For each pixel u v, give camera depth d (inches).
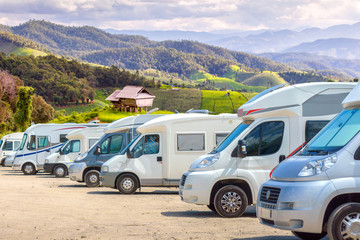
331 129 321.1
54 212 530.6
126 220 463.8
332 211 288.8
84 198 693.3
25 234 383.2
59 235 376.8
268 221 311.4
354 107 318.7
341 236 282.2
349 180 286.5
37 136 1348.4
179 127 719.1
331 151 300.4
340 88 478.0
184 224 431.2
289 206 293.3
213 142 713.6
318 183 288.5
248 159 475.8
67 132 1358.3
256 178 471.8
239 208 476.4
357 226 281.1
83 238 359.9
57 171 1192.8
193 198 479.5
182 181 499.5
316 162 295.4
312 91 478.0
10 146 1833.2
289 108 473.7
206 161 483.2
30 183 1014.4
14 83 4618.6
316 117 475.8
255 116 480.4
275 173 317.4
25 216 497.0
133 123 896.3
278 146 474.9
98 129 1186.0
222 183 484.7
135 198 693.3
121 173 746.2
